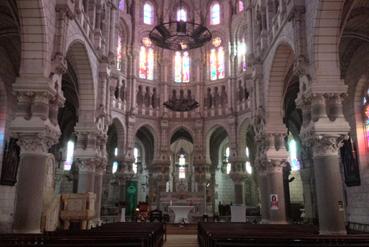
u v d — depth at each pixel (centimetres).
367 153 2594
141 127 4888
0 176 2436
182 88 4959
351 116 2695
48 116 1728
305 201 3609
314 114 1759
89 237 984
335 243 1015
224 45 4888
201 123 4794
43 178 1672
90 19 2647
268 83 2672
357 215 2605
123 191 4350
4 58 2538
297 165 4675
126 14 4725
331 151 1723
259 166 2830
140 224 2091
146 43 4969
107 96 2967
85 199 2114
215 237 1046
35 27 1675
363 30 2398
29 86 1659
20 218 1602
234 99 4616
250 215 4128
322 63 1781
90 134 2650
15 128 1641
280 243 977
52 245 840
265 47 2797
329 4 1722
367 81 2627
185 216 3634
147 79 4869
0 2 2078
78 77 2633
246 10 3419
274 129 2648
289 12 2038
